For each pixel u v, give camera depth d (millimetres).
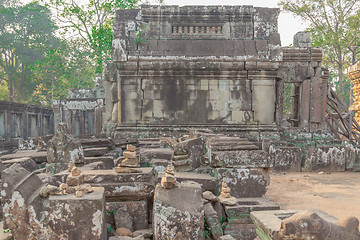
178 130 11703
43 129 24969
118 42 11562
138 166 4152
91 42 24969
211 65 11555
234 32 12453
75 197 3215
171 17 12383
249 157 4895
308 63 12492
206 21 12477
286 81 12531
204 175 4879
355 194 6410
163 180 3508
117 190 3939
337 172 9594
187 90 11883
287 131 12008
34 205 3248
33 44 35375
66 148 5750
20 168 3777
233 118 11883
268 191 6766
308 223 2455
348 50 28453
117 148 8875
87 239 3152
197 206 3424
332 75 31750
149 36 12336
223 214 4277
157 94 11867
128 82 11812
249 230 4027
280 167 9672
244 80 11852
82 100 21125
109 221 3963
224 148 5031
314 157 9695
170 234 3336
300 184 7602
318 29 26797
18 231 3273
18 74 35781
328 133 11273
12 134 18578
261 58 11484
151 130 11711
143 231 3812
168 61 11539
